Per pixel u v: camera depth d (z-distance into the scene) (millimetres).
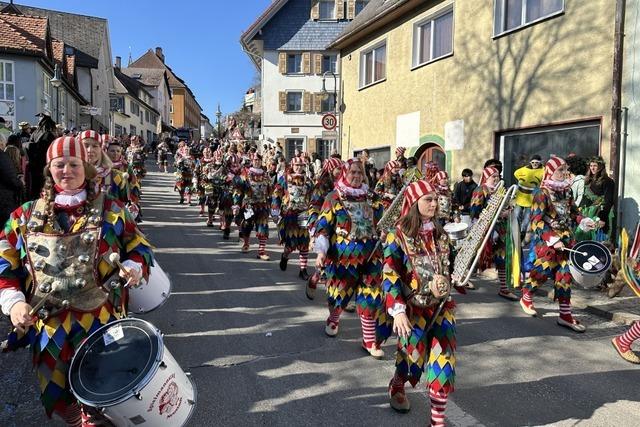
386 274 3551
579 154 9742
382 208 6836
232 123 43062
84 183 2951
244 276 8398
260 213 9883
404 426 3787
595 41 9234
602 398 4285
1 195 6898
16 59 23703
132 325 2869
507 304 7230
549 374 4781
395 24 15547
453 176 13109
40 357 2787
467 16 12500
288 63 30828
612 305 6891
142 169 17141
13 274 2816
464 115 12711
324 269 5559
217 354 5082
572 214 6324
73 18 45031
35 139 8367
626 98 8711
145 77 77000
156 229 13195
